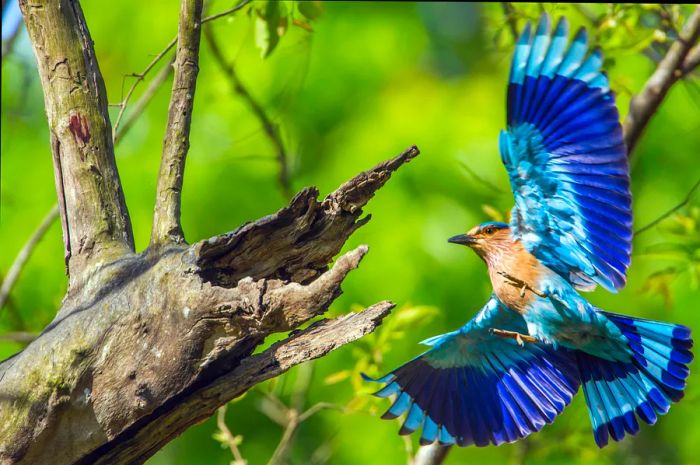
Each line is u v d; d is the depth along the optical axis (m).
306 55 14.70
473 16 16.08
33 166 14.39
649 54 12.24
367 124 14.77
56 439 6.70
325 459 13.05
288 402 13.91
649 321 8.88
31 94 14.59
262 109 12.54
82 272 7.25
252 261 6.79
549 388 9.25
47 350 6.74
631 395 9.05
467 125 14.73
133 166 14.20
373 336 10.93
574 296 8.75
